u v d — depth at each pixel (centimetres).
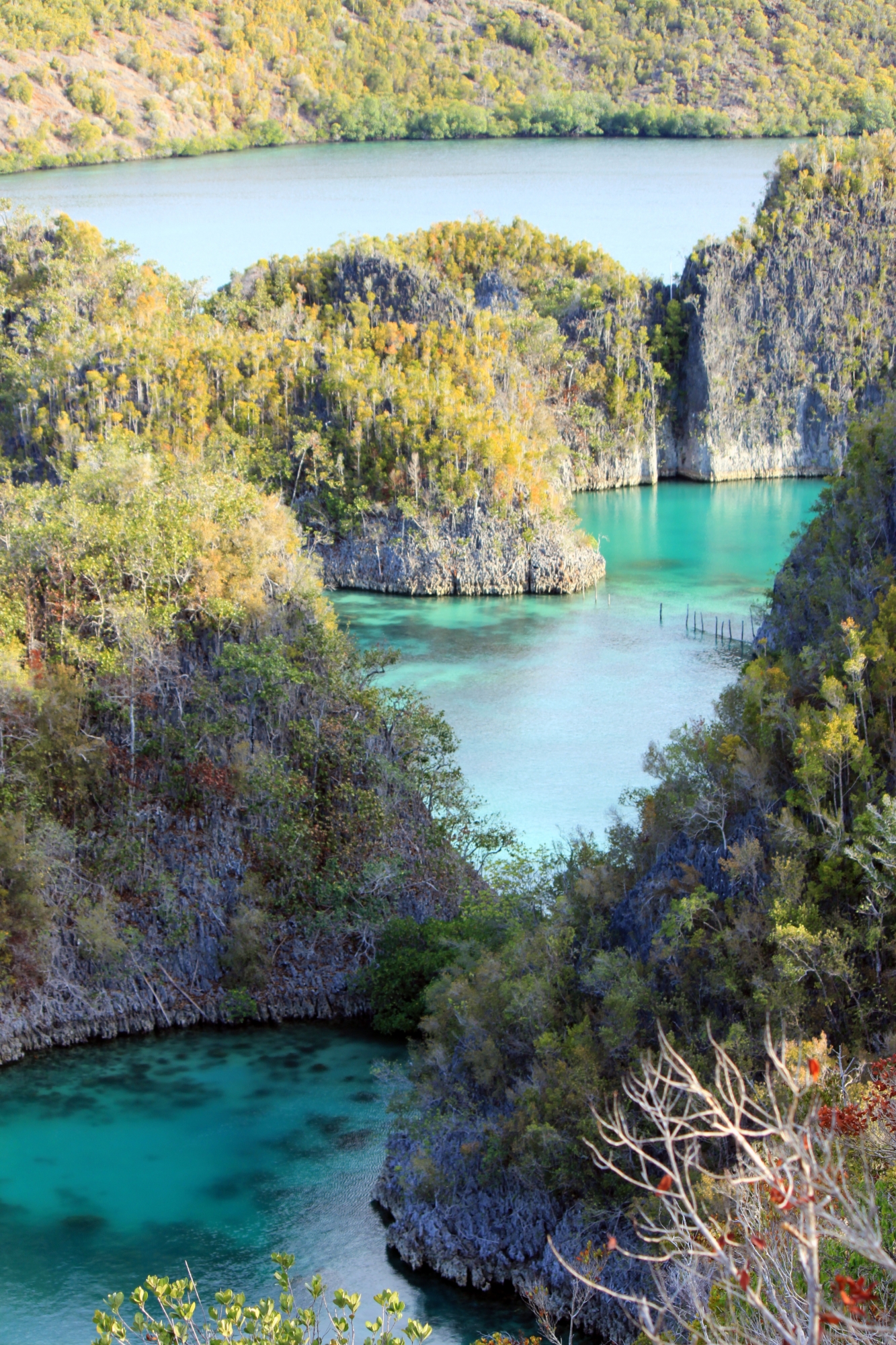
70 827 6081
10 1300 3991
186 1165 4669
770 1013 3919
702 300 17438
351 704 6850
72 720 6166
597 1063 4069
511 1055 4409
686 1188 2069
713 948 4212
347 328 16588
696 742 5216
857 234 17638
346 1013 5709
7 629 6606
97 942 5597
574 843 5719
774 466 17938
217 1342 2598
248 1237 4294
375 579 12719
